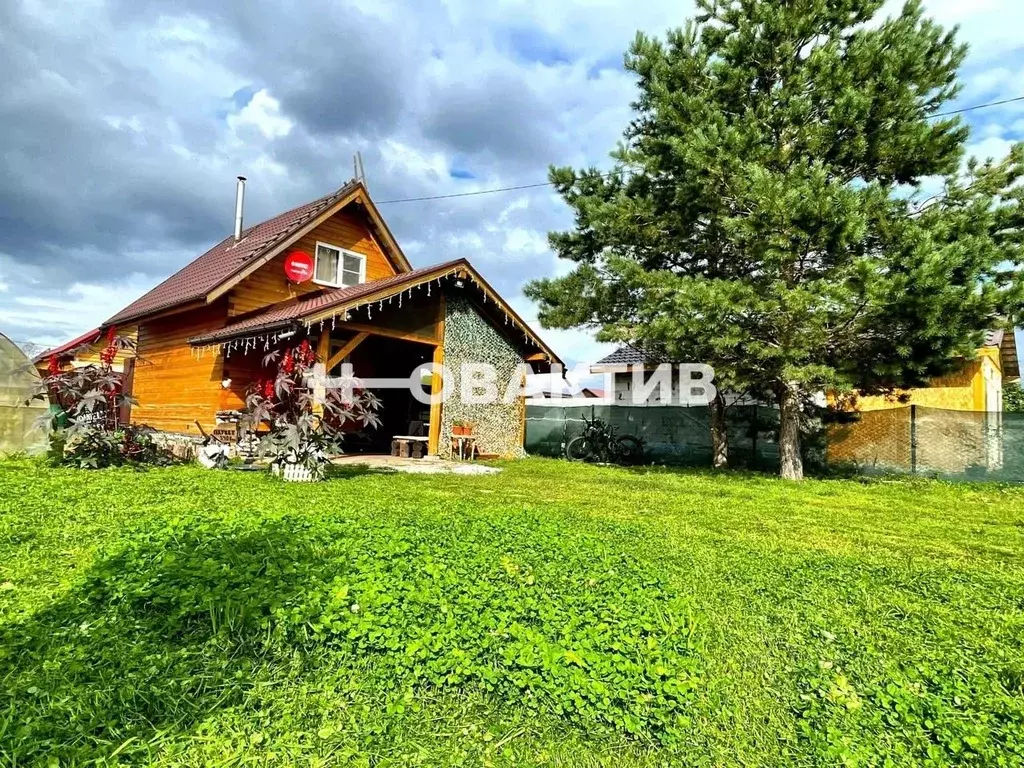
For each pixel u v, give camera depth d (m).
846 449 13.47
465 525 5.20
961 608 3.87
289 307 11.99
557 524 5.57
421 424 14.63
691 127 10.70
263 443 8.35
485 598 3.10
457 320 13.83
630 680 2.47
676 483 10.12
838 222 9.03
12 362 10.05
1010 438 11.65
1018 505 8.53
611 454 15.40
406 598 3.05
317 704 2.43
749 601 3.82
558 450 17.64
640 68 12.00
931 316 8.78
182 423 12.87
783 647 3.15
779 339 10.53
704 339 10.41
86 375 8.90
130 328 15.34
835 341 10.67
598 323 13.67
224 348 11.64
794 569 4.64
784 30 10.56
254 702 2.43
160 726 2.23
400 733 2.28
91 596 3.27
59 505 5.70
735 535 5.93
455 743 2.24
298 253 13.09
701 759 2.23
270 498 6.75
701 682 2.66
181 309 12.23
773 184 9.25
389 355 16.48
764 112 10.66
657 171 11.70
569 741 2.28
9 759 1.97
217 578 3.29
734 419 14.82
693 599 3.68
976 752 2.20
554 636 2.75
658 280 10.80
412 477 9.54
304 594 3.08
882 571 4.68
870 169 10.88
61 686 2.43
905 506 8.34
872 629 3.45
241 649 2.80
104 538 4.53
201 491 7.01
